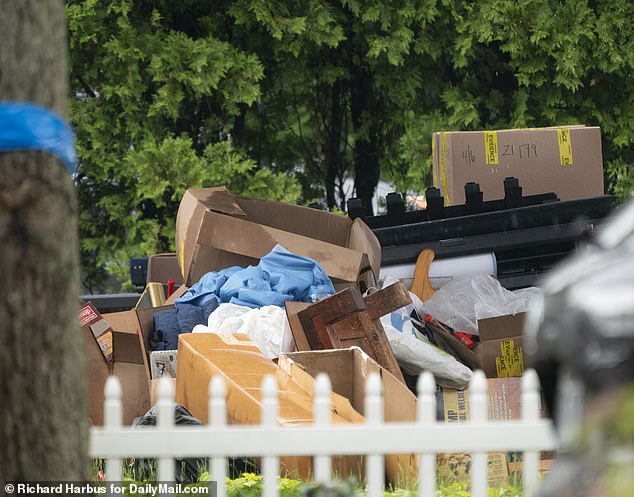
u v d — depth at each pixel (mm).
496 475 20562
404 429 14555
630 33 59344
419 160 59250
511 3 57781
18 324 12211
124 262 57594
